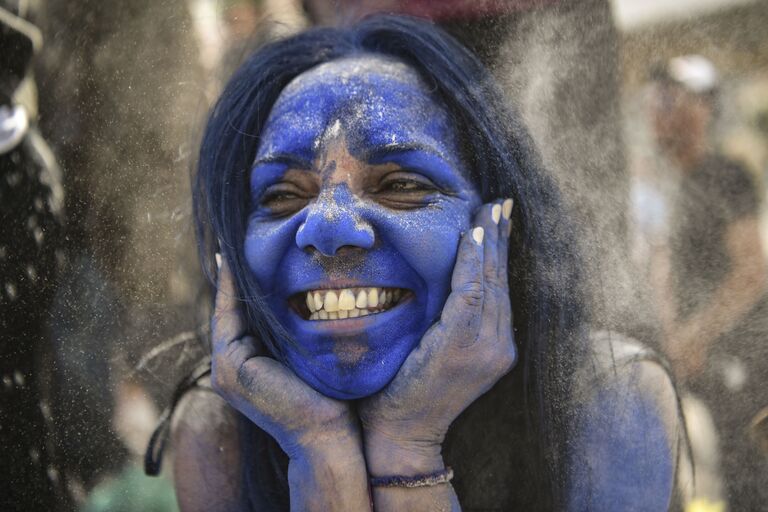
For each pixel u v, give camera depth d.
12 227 1.83
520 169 1.44
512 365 1.37
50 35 1.94
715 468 1.81
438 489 1.32
